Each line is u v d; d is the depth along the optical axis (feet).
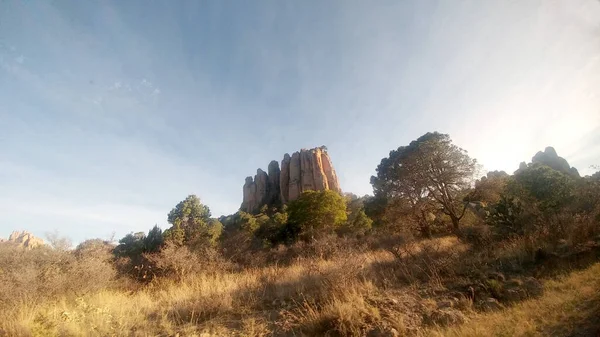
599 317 11.51
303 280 22.80
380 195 95.91
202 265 37.70
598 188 34.76
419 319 15.29
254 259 46.65
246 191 275.59
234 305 19.86
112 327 15.88
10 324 15.69
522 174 51.34
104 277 28.45
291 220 109.70
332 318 14.99
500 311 15.19
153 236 81.15
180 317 18.44
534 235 27.14
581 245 22.68
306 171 237.25
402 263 24.72
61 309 17.37
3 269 24.14
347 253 26.58
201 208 99.09
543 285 17.66
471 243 32.50
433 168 76.07
